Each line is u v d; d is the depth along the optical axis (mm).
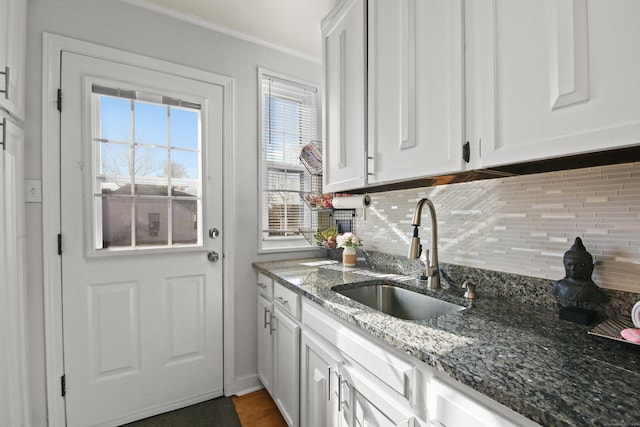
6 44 1201
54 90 1453
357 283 1443
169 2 1662
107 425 1577
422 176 1020
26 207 1388
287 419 1514
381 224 1807
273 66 2104
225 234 1913
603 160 808
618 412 479
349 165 1407
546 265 1023
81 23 1521
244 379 1962
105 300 1577
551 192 1008
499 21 783
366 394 942
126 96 1640
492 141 798
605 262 884
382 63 1198
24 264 1358
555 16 672
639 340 665
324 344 1208
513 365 639
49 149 1440
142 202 1684
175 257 1765
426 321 905
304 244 2244
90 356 1539
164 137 1745
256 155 2027
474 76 844
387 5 1172
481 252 1236
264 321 1855
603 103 604
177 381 1764
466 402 638
